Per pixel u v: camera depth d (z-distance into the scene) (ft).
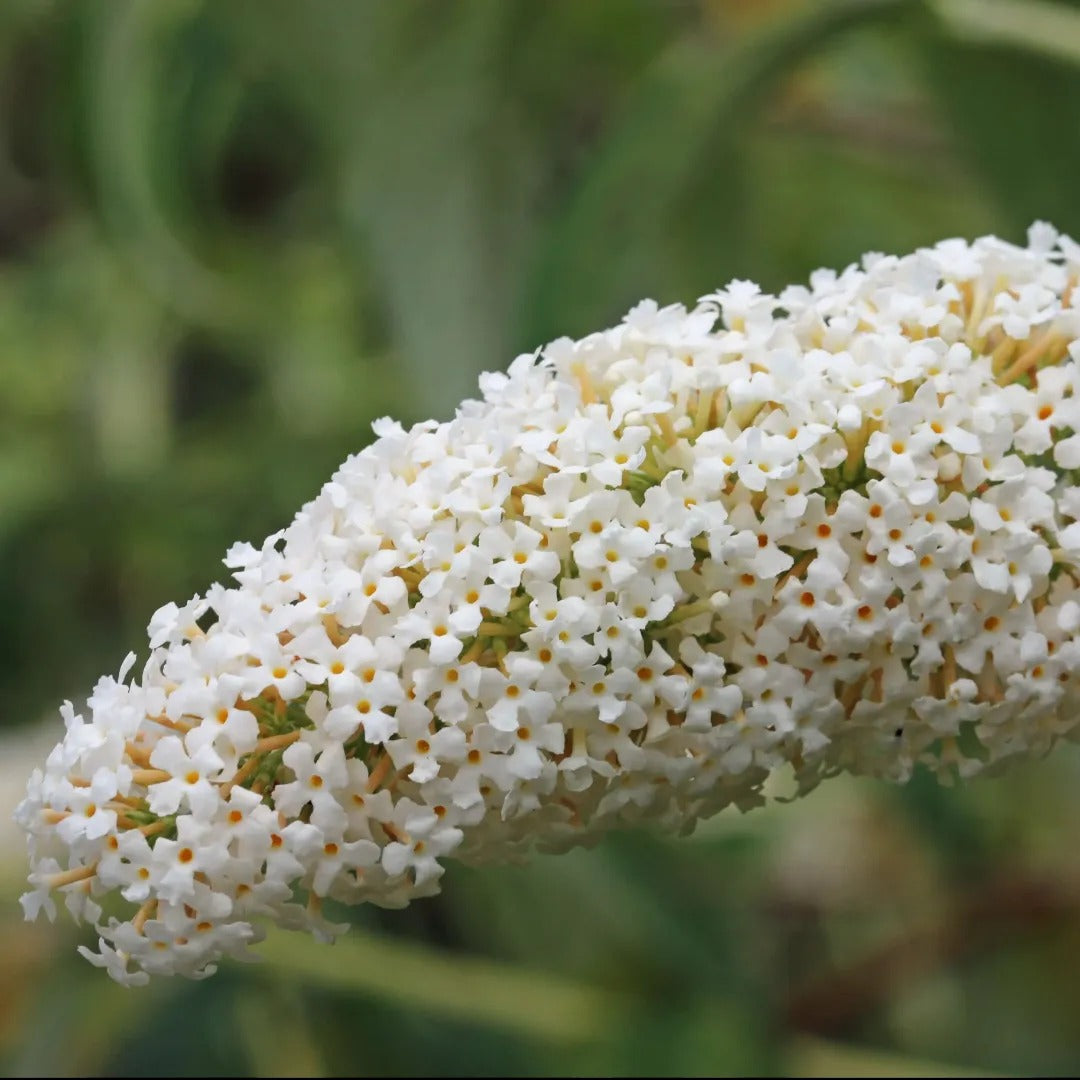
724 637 1.59
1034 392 1.60
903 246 2.77
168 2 2.50
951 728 1.60
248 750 1.53
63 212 3.53
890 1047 2.49
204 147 2.67
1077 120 2.21
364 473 1.58
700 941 2.24
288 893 1.53
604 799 1.59
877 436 1.57
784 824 2.55
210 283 2.85
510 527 1.56
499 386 1.59
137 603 2.86
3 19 3.07
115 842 1.53
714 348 1.59
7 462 2.97
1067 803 2.55
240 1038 2.22
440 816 1.55
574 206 2.19
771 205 2.81
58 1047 2.18
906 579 1.57
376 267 2.50
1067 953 2.61
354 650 1.53
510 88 2.56
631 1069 2.10
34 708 2.86
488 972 2.17
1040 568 1.58
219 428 3.01
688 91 2.19
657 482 1.58
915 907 2.62
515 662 1.54
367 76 2.52
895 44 2.32
